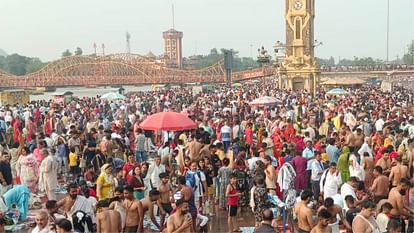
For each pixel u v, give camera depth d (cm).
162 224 1475
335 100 4644
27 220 1738
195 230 1451
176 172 1925
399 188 1327
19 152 2216
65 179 2278
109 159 1752
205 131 2303
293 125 2722
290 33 7725
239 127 2581
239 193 1658
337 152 1959
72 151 2242
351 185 1462
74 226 1272
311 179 1778
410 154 1820
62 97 5575
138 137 2442
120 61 13888
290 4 7700
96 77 13162
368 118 2922
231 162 1836
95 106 4231
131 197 1327
